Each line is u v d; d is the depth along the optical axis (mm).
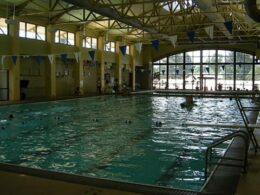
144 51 29203
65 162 5812
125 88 25047
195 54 28188
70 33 20547
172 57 28859
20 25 16562
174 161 5832
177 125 9773
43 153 6445
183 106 15062
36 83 18375
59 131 8797
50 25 18141
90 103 16438
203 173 5121
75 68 21281
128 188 3496
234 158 4617
